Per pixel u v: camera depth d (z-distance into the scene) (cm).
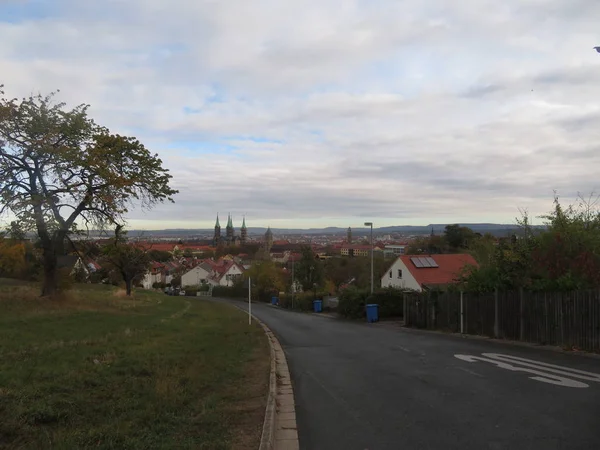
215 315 3175
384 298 3053
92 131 2509
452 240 8531
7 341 1223
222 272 11550
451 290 2022
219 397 750
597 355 1174
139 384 792
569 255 1458
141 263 4269
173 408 655
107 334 1491
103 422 577
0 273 5038
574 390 791
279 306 5706
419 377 951
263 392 807
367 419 662
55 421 580
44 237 2517
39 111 2294
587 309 1259
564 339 1341
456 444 542
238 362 1127
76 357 1024
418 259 5219
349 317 3241
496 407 696
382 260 7769
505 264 1705
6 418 557
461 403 727
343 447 549
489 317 1708
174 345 1335
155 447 496
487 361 1122
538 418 632
